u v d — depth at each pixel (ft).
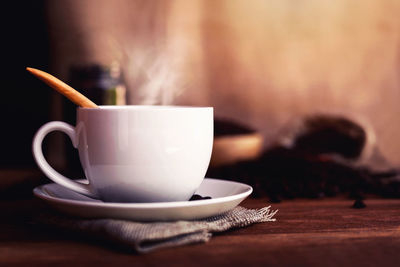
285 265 1.19
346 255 1.26
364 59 7.13
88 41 6.60
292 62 7.04
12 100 5.86
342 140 5.42
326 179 2.38
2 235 1.44
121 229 1.27
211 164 3.26
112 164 1.46
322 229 1.50
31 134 5.89
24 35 5.98
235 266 1.18
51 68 6.44
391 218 1.65
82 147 1.52
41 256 1.25
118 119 1.44
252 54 6.98
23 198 2.05
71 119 3.18
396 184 2.16
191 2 6.86
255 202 1.95
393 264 1.21
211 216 1.46
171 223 1.34
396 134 7.16
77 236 1.42
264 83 7.02
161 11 6.79
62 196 1.65
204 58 6.91
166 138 1.44
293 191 2.07
